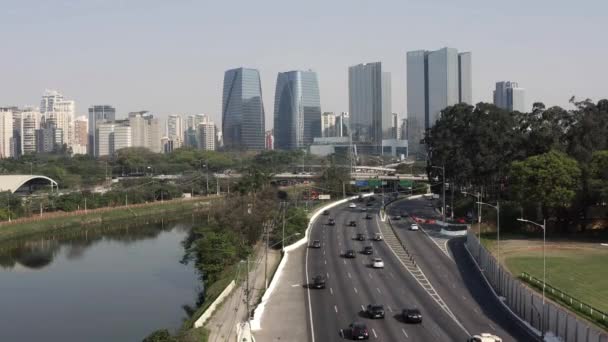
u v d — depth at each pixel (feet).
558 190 465.88
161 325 329.72
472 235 446.19
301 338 245.24
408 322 265.54
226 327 264.52
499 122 590.14
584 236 494.18
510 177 502.38
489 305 297.74
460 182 609.01
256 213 508.53
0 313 361.30
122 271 479.82
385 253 444.55
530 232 517.55
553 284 329.93
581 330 220.23
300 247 477.36
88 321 340.80
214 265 395.34
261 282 354.95
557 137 545.85
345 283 348.59
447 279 357.20
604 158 481.46
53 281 449.06
